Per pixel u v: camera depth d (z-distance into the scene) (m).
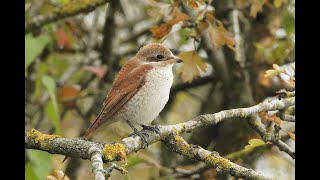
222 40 10.36
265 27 12.68
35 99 11.38
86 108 13.17
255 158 12.30
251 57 12.84
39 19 10.98
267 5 12.20
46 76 9.00
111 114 8.91
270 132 8.56
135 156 10.70
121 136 12.44
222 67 12.73
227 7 12.38
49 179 7.16
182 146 7.78
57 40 11.72
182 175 11.74
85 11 11.27
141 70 9.03
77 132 12.55
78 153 6.87
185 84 13.05
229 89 12.73
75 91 12.22
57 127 8.81
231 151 12.68
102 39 12.79
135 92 8.93
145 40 13.16
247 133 12.73
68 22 11.75
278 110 8.73
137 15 13.22
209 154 7.56
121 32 13.51
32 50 8.98
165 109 13.27
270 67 12.48
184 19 10.40
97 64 12.75
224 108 12.85
